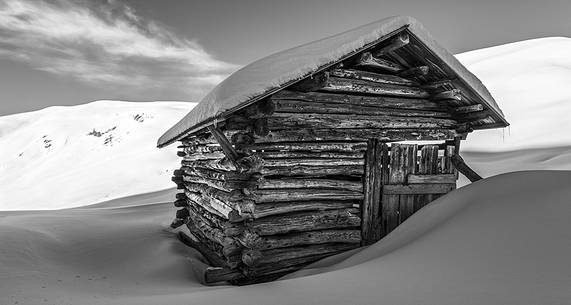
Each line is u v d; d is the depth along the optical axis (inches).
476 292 105.7
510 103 1369.3
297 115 225.1
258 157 212.7
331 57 198.2
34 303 139.3
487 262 127.5
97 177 1699.1
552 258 117.7
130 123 2878.9
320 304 113.5
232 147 213.0
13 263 203.2
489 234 150.2
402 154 268.5
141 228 388.2
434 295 108.4
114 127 2935.5
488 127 280.4
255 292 137.6
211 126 205.3
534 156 804.0
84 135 3011.8
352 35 209.9
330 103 237.9
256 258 206.7
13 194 1702.8
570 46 2071.9
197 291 164.6
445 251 148.5
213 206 275.4
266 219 215.9
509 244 136.3
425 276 127.3
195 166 345.7
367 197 250.5
